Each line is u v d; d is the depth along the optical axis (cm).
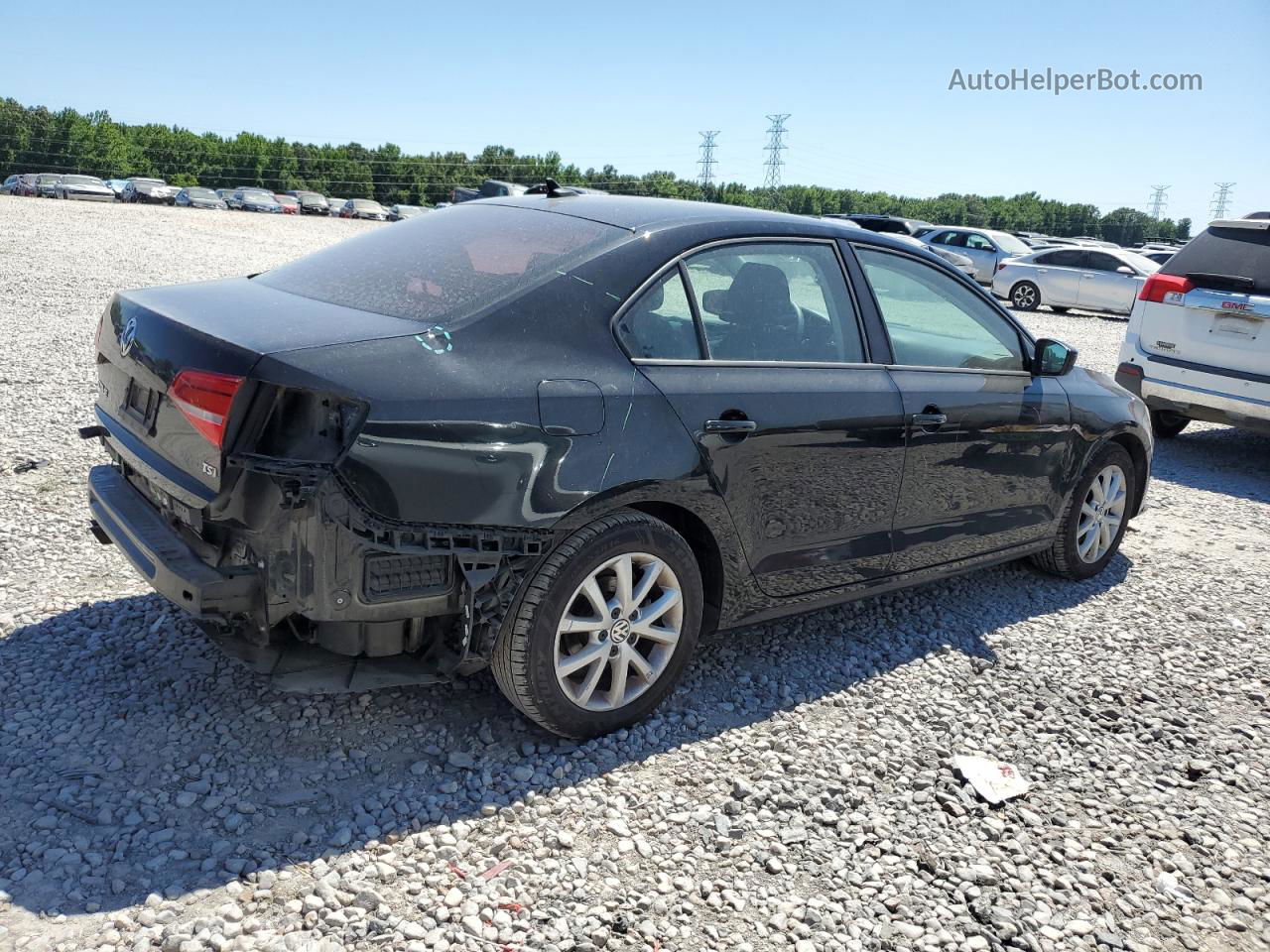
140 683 329
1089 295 2014
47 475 525
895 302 398
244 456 256
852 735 342
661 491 308
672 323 324
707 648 397
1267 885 285
